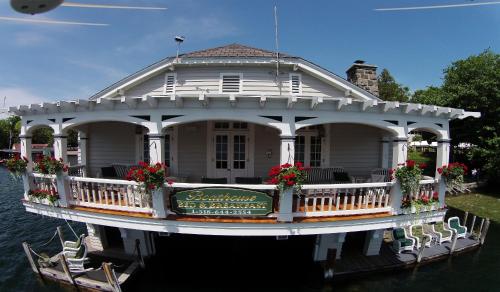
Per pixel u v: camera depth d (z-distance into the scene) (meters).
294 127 7.42
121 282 8.33
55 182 8.34
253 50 12.56
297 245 10.10
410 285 9.07
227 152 11.09
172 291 8.52
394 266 9.57
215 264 9.84
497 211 17.38
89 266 9.36
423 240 9.94
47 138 61.59
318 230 7.25
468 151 23.47
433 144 36.69
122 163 11.70
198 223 7.09
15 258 11.55
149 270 9.52
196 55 11.42
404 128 8.16
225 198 7.05
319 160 11.49
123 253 10.02
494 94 21.56
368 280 9.12
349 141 11.75
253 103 7.34
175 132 11.10
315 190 7.32
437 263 10.38
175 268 9.62
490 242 12.45
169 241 10.28
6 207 20.64
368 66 13.38
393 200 7.78
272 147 11.12
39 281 9.16
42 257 9.52
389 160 12.21
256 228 7.07
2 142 62.97
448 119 8.88
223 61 11.13
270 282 8.88
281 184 6.76
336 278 8.96
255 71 11.51
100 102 7.68
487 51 24.19
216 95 7.00
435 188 8.62
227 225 7.07
